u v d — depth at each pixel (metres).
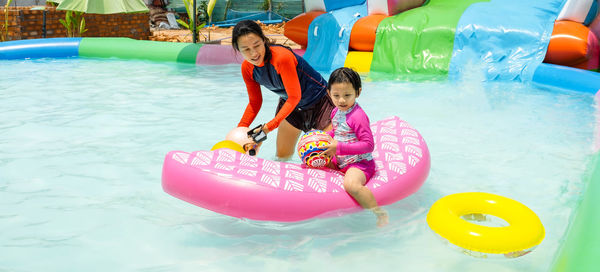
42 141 4.34
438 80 7.38
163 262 2.36
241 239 2.59
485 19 7.82
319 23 9.20
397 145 3.19
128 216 2.86
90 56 9.88
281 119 3.17
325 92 3.43
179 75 7.91
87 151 4.06
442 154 3.99
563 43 7.13
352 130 2.81
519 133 4.57
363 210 2.76
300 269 2.30
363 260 2.37
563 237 2.55
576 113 5.25
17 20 11.24
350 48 8.92
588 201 2.56
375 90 6.66
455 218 2.47
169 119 5.11
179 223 2.78
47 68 8.48
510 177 3.46
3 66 8.68
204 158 2.74
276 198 2.59
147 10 10.73
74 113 5.36
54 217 2.84
